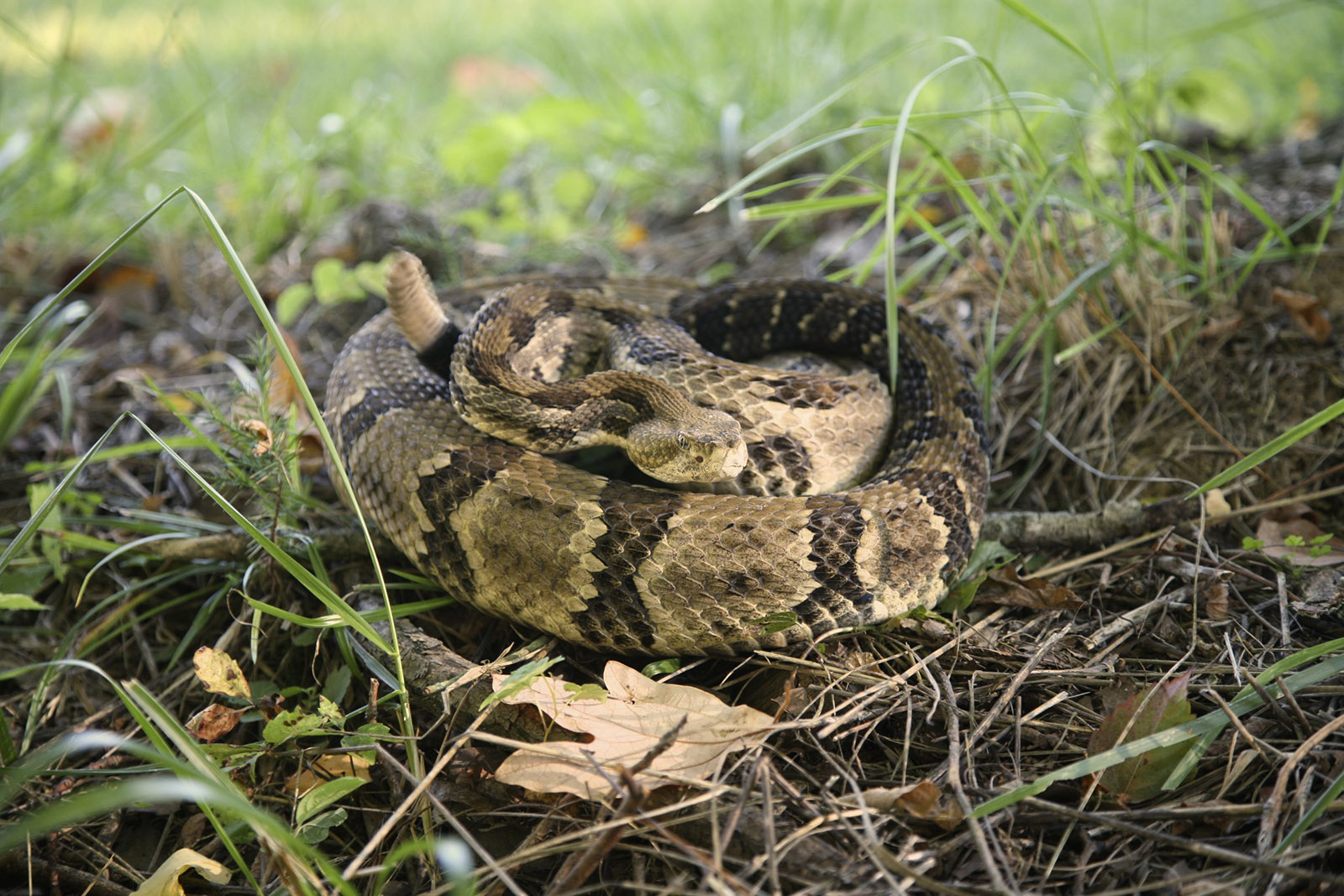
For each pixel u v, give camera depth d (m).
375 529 1.25
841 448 1.25
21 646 1.25
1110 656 1.18
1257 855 1.05
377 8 2.72
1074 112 1.35
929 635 1.19
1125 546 1.25
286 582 1.23
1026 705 1.15
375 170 1.69
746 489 1.24
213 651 1.15
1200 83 1.56
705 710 1.12
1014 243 1.30
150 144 1.75
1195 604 1.18
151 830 1.16
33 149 1.61
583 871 1.06
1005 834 1.08
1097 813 1.09
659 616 1.17
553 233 1.55
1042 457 1.31
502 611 1.20
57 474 1.33
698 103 1.72
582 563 1.18
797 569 1.17
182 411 1.37
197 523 1.27
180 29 2.28
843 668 1.16
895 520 1.19
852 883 1.06
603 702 1.13
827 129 1.65
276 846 1.05
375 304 1.47
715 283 1.37
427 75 2.19
